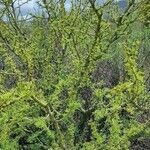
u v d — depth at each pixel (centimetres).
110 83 664
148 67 660
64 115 449
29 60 466
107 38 541
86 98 595
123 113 552
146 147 581
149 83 620
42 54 580
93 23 546
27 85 386
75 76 493
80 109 559
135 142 582
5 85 593
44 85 547
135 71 401
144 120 555
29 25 629
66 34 540
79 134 567
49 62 583
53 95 452
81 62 499
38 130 535
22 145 567
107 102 552
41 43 587
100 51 501
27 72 471
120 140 435
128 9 532
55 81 557
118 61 662
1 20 524
